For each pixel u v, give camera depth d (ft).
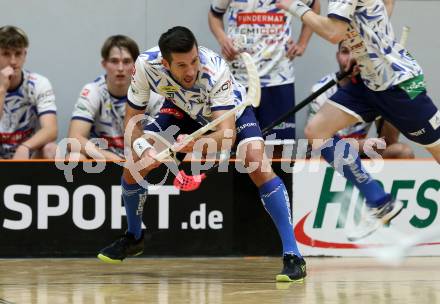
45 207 39.06
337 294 28.37
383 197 35.63
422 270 35.17
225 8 44.98
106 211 39.22
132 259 38.81
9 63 42.19
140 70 32.37
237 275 33.40
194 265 36.55
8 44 41.91
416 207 40.06
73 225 39.17
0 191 38.91
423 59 49.11
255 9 44.11
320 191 39.88
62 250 39.11
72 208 39.17
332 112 36.76
